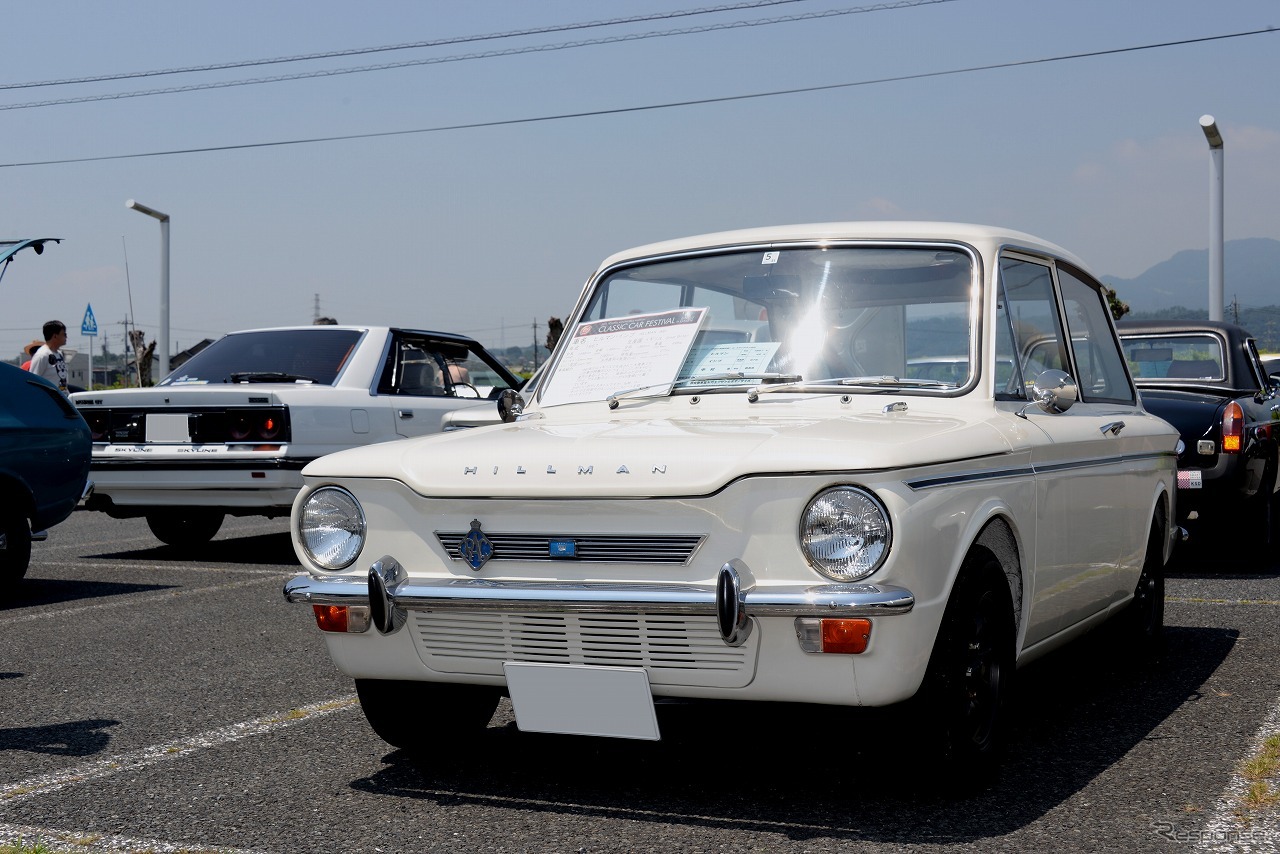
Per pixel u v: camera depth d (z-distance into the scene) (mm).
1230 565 8898
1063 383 4332
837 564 3244
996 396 4168
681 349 4605
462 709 4406
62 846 3428
